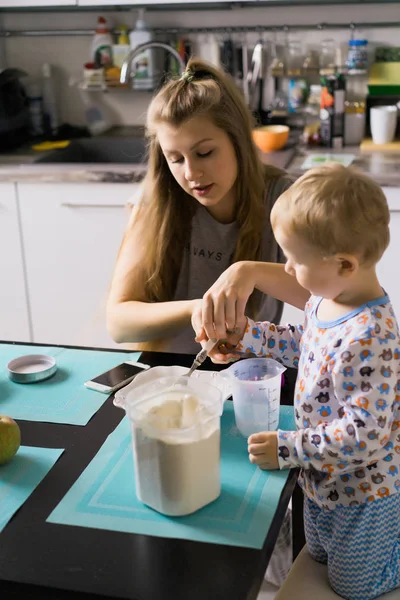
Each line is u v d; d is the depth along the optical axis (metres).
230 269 1.38
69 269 2.77
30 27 3.17
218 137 1.48
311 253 1.08
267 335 1.34
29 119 3.16
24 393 1.31
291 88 3.02
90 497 1.01
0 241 2.77
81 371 1.39
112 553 0.90
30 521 0.96
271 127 2.87
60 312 2.85
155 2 2.72
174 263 1.72
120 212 2.65
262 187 1.63
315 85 3.01
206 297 1.33
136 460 0.98
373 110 2.83
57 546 0.92
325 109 2.85
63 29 3.15
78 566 0.88
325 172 1.09
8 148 3.00
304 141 2.91
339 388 1.06
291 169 2.53
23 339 2.92
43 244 2.75
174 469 0.94
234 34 3.02
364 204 1.05
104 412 1.23
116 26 3.11
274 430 1.17
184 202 1.67
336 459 1.04
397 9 2.88
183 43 3.02
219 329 1.30
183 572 0.86
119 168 2.62
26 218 2.72
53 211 2.69
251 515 0.97
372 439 1.02
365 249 1.06
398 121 2.98
